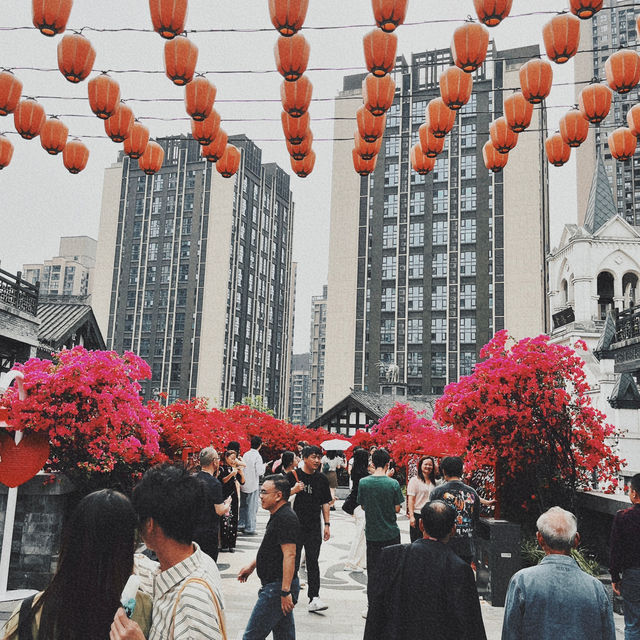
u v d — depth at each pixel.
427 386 60.47
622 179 81.06
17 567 6.50
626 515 4.21
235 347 76.50
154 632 1.74
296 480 5.86
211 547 5.16
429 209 63.81
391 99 6.14
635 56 5.55
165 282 76.38
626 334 14.62
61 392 6.52
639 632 4.04
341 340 63.81
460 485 4.87
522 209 60.88
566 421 7.79
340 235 66.12
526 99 5.96
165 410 9.76
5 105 6.19
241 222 79.44
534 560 7.26
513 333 58.69
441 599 2.71
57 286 126.88
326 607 5.86
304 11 5.12
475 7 5.07
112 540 1.62
